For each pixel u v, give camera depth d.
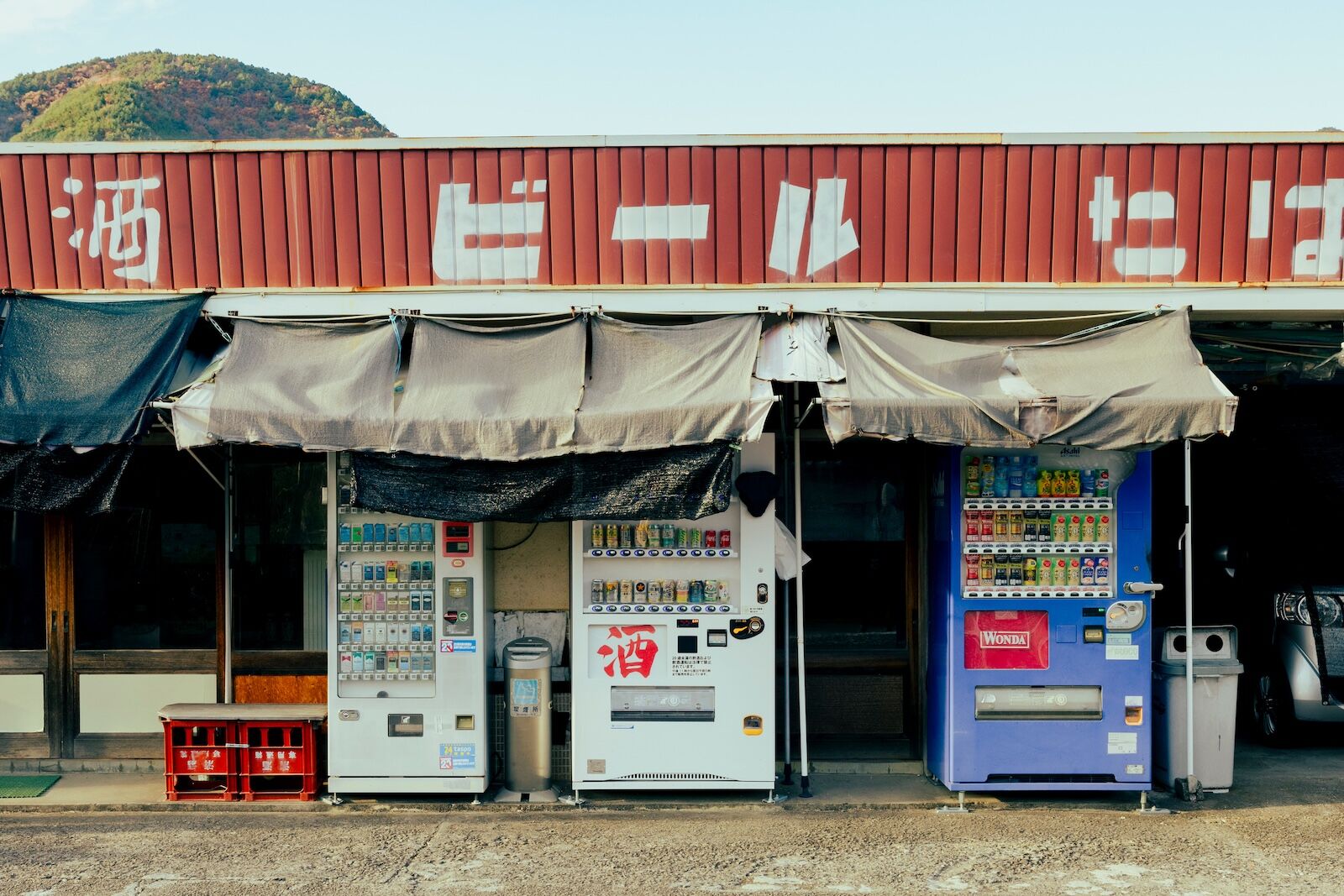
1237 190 6.62
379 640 6.39
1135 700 6.30
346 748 6.38
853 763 7.16
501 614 7.17
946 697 6.46
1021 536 6.32
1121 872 5.29
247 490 7.29
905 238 6.67
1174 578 8.56
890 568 7.44
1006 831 5.95
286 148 6.69
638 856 5.57
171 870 5.37
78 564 7.22
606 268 6.70
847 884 5.16
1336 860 5.45
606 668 6.35
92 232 6.75
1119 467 6.32
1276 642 7.73
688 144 6.65
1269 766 7.25
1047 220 6.65
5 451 5.96
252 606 7.28
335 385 6.08
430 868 5.39
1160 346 6.24
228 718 6.44
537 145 6.65
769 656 6.35
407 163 6.70
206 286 6.75
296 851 5.64
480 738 6.39
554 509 5.97
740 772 6.36
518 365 6.27
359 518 6.45
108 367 6.17
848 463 7.46
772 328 6.55
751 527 6.34
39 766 7.16
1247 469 8.34
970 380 6.14
